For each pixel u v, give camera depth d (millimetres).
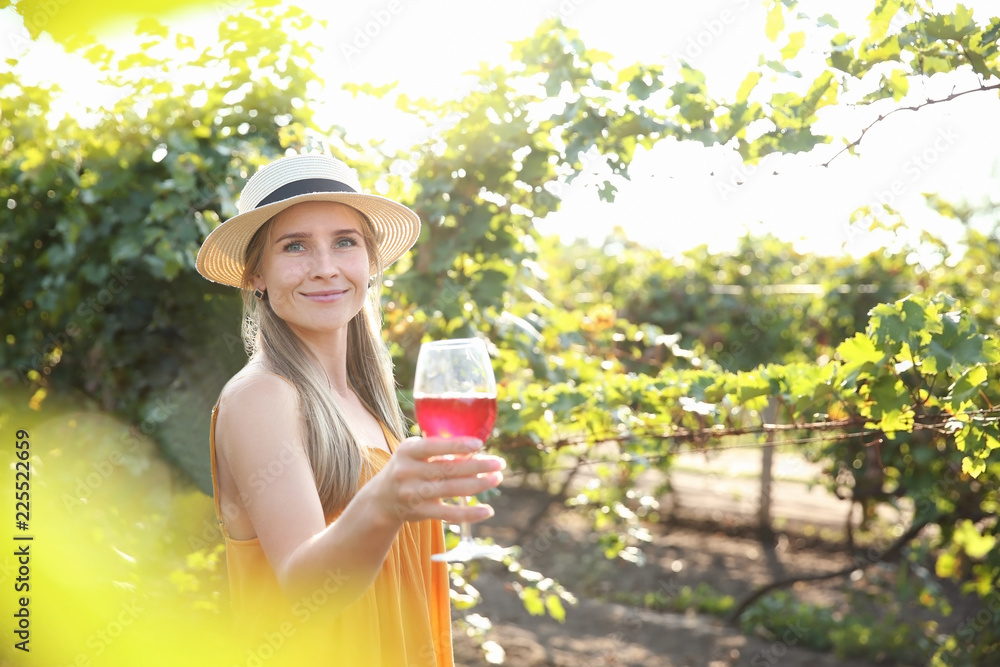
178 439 3289
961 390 2125
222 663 2074
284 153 3197
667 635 5875
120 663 1953
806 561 7750
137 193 3275
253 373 1446
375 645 1447
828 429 2445
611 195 2641
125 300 3447
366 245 1754
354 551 1113
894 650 5496
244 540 1450
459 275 3223
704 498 9750
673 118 2488
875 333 2184
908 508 7312
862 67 2195
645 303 8180
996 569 4445
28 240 3693
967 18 2100
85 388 3561
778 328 7688
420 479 1043
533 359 3414
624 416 2873
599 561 7570
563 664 5180
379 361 1864
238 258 1740
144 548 2867
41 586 1880
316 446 1423
